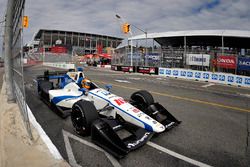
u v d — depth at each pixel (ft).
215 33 105.19
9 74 19.03
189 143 12.37
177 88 35.45
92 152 10.82
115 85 35.88
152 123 11.29
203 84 44.60
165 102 23.41
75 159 10.14
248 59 54.95
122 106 12.60
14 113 16.05
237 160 10.64
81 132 12.54
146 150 11.30
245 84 44.52
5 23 17.19
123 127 11.87
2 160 9.43
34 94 24.72
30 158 9.62
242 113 19.72
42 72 57.36
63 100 16.05
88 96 14.65
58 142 11.91
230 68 58.65
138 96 15.47
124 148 9.82
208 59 63.82
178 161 10.31
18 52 13.19
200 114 18.84
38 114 16.99
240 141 12.94
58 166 9.08
